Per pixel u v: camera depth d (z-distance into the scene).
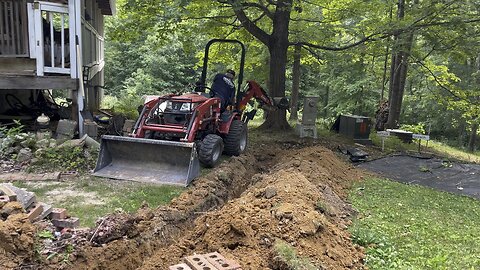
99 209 5.03
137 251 3.87
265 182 5.66
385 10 13.49
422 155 10.56
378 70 20.72
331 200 5.33
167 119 7.50
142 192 5.77
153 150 6.50
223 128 8.28
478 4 10.49
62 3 8.68
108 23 21.70
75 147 7.30
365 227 4.66
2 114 10.34
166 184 6.15
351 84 23.56
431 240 4.47
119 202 5.33
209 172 6.90
